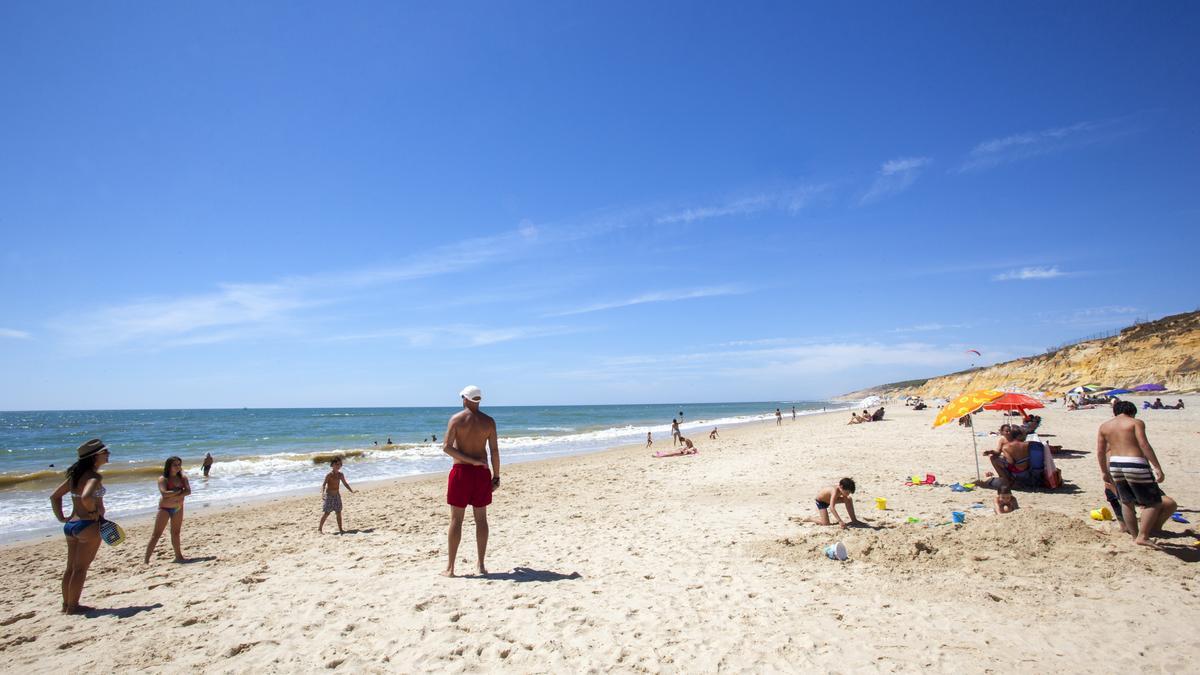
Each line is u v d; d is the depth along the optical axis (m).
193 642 4.61
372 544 8.38
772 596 5.12
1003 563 5.47
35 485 18.78
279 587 6.09
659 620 4.68
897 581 5.30
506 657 4.09
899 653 3.93
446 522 10.09
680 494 11.79
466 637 4.43
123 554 8.55
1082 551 5.59
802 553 6.34
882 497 9.70
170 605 5.67
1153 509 5.67
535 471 18.80
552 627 4.58
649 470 16.91
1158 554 5.46
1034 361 62.56
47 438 44.88
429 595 5.47
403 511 11.56
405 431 51.66
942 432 23.16
